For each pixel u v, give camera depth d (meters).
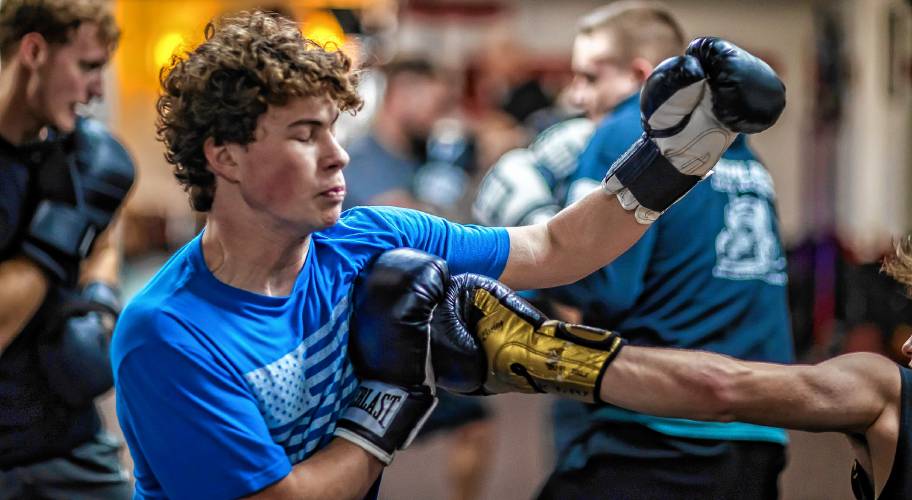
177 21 7.30
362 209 2.57
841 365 2.35
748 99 2.26
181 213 8.67
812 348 8.27
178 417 2.17
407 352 2.32
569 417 3.68
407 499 6.10
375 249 2.46
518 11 13.26
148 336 2.18
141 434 2.22
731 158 3.56
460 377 2.38
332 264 2.38
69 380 3.39
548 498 3.46
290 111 2.17
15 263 3.30
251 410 2.21
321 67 2.18
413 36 12.22
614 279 3.38
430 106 6.16
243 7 7.24
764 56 13.26
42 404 3.42
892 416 2.30
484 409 5.39
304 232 2.24
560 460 3.55
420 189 6.66
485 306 2.45
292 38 2.22
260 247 2.25
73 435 3.49
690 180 2.45
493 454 7.01
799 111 13.22
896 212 10.97
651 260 3.44
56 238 3.32
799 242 8.52
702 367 2.30
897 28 10.89
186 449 2.17
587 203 2.58
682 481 3.28
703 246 3.43
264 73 2.14
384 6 9.83
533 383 2.38
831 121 12.24
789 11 13.16
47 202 3.34
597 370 2.33
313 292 2.33
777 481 3.41
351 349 2.38
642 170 2.46
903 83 10.90
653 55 4.15
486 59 11.43
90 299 3.51
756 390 2.28
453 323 2.39
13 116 3.32
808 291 8.29
